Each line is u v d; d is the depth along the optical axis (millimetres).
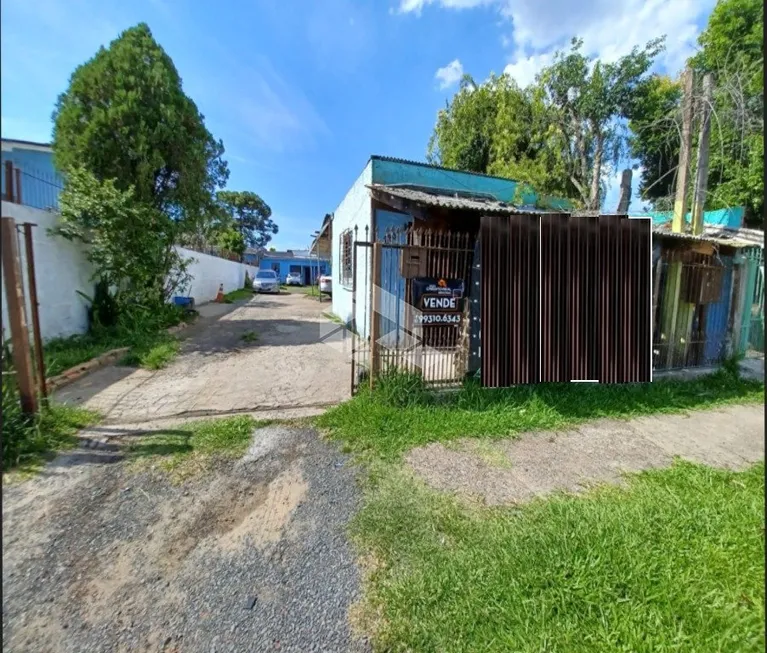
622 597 1724
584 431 3820
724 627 1573
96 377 4844
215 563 1927
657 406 4570
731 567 1901
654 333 5715
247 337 7840
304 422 3689
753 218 8984
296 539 2117
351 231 9031
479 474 2895
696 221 7141
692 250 5805
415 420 3717
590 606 1665
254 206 39938
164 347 6168
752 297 6898
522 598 1699
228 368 5512
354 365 4621
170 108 7426
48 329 5559
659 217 9367
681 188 7238
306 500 2490
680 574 1853
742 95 7242
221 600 1707
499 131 13758
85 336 6129
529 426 3828
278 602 1704
